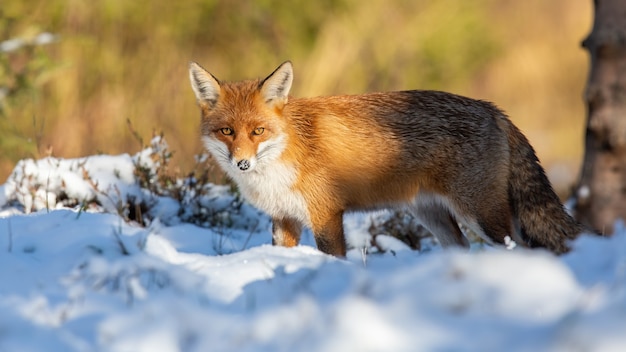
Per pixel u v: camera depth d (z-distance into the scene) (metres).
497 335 7.32
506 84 52.16
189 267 11.84
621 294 7.84
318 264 11.62
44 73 29.45
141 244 12.40
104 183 19.72
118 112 35.47
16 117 34.28
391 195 17.28
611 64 21.59
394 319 7.76
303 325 7.87
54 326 8.83
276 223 17.41
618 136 21.53
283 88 16.44
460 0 46.25
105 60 36.19
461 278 8.78
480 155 16.83
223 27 41.09
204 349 7.82
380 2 43.19
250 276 11.11
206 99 17.14
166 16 38.47
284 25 41.78
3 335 8.39
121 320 8.52
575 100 53.62
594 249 10.20
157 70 37.47
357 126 16.84
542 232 17.20
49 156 20.83
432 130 16.83
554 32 55.44
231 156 16.08
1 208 19.27
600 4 21.83
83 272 10.91
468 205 16.89
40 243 12.80
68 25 35.75
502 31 51.81
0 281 10.74
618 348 6.56
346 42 42.09
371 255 17.23
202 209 20.14
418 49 43.66
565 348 6.66
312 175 16.59
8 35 31.92
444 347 7.21
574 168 44.84
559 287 8.41
